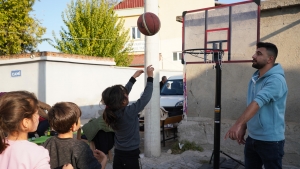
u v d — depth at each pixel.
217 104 4.52
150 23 4.61
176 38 21.92
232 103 6.02
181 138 6.48
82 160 2.33
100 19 20.47
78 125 2.54
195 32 6.36
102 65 14.71
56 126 2.38
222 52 5.34
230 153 5.91
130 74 16.27
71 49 19.84
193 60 6.36
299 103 5.22
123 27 22.64
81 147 2.37
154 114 5.82
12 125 1.86
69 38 20.53
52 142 2.43
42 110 4.85
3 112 1.85
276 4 5.36
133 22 23.33
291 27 5.33
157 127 5.87
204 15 6.22
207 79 6.37
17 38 18.25
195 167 5.23
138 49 23.34
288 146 5.25
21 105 1.89
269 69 3.18
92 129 4.57
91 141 4.66
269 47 3.16
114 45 20.92
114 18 21.42
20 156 1.84
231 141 5.90
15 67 13.04
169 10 21.98
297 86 5.25
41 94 12.34
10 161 1.84
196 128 6.32
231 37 5.83
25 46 19.84
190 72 6.59
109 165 5.50
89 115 14.05
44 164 1.88
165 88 9.68
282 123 3.12
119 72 15.65
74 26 20.41
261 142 3.10
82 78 13.77
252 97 3.34
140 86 17.11
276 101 3.05
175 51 21.95
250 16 5.58
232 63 6.00
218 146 4.54
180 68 21.89
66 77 13.05
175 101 8.35
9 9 17.83
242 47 5.70
